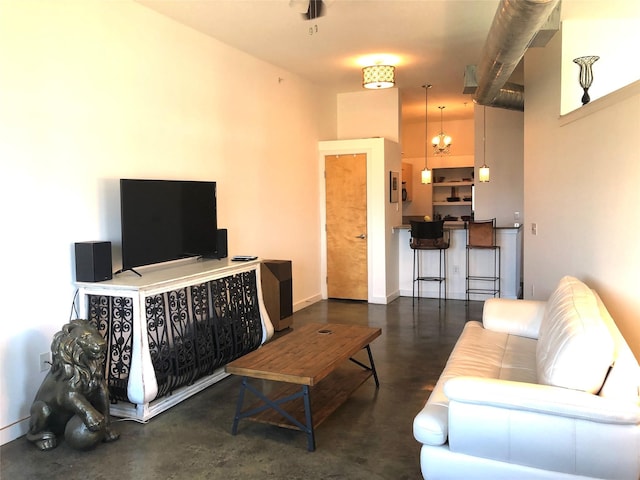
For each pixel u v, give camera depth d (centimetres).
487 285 700
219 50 488
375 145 676
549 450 199
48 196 319
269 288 528
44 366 317
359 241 695
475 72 568
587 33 431
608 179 314
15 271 300
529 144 537
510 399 202
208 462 270
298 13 417
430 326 555
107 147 364
